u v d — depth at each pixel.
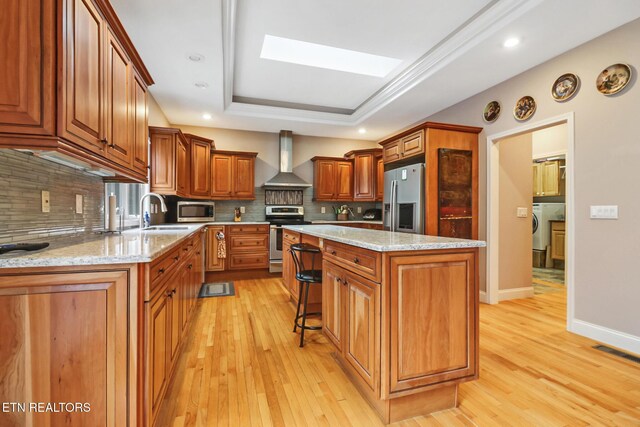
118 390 1.13
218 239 4.76
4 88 1.02
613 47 2.40
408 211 3.68
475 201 3.62
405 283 1.49
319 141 6.07
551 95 2.85
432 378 1.54
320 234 2.24
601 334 2.44
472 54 2.80
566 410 1.60
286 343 2.41
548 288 4.22
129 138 1.85
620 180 2.34
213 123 5.07
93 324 1.11
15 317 1.05
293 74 3.70
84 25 1.26
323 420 1.52
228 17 2.46
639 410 1.60
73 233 1.94
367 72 3.69
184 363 2.08
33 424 1.07
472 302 1.63
